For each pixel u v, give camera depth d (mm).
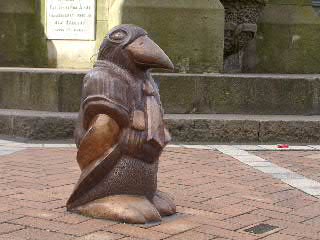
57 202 4852
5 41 9367
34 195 5004
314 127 7523
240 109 7871
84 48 9086
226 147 7102
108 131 4492
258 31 9602
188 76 7754
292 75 8570
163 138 4574
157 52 4535
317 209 4914
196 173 5824
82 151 4551
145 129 4516
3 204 4789
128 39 4531
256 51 9625
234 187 5410
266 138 7457
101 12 9023
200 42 8234
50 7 9141
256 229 4492
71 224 4445
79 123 4613
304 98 7980
